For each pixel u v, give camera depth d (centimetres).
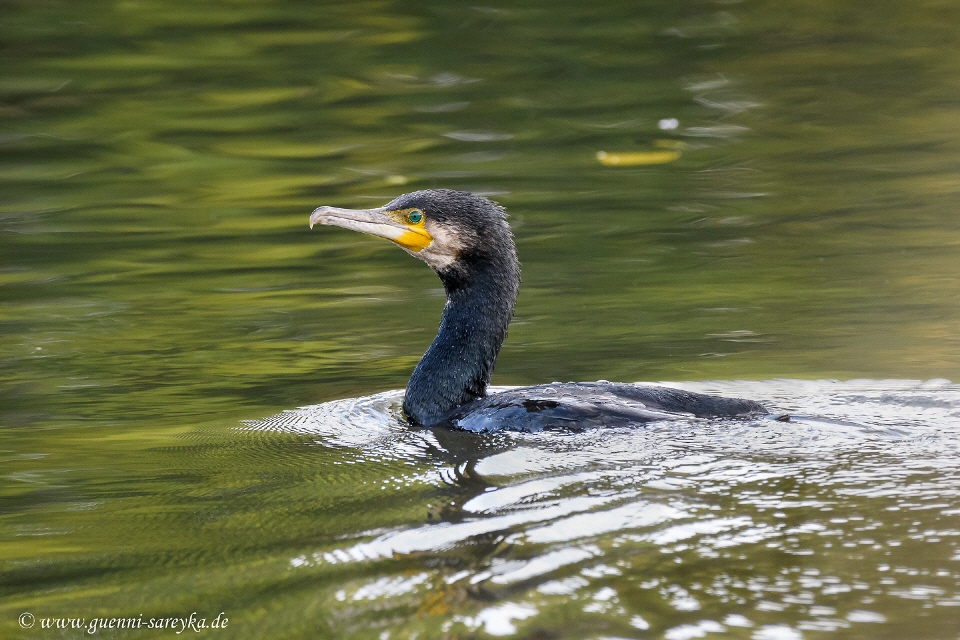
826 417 927
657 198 1748
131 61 2348
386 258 1590
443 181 1820
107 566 709
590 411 933
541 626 581
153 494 845
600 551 666
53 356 1232
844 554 651
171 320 1348
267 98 2195
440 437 955
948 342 1198
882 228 1602
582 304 1367
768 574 630
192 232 1670
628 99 2189
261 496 823
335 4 2658
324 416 1043
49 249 1597
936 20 2611
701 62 2372
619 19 2609
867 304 1334
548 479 795
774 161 1902
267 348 1256
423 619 596
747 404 956
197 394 1117
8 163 1920
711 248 1552
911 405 985
